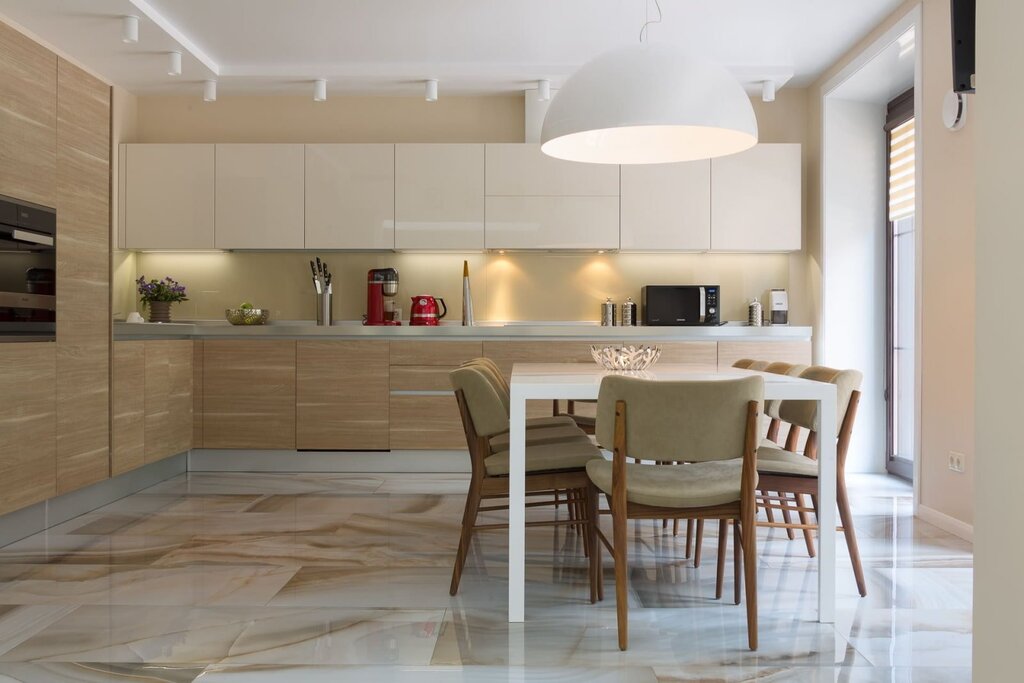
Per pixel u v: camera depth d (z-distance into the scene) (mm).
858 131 5184
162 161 5289
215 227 5281
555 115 2582
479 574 2928
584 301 5559
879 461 5160
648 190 5246
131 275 5535
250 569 2990
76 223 3594
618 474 2238
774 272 5512
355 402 5031
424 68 5074
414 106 5555
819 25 4387
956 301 3543
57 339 3469
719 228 5234
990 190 1040
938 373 3693
